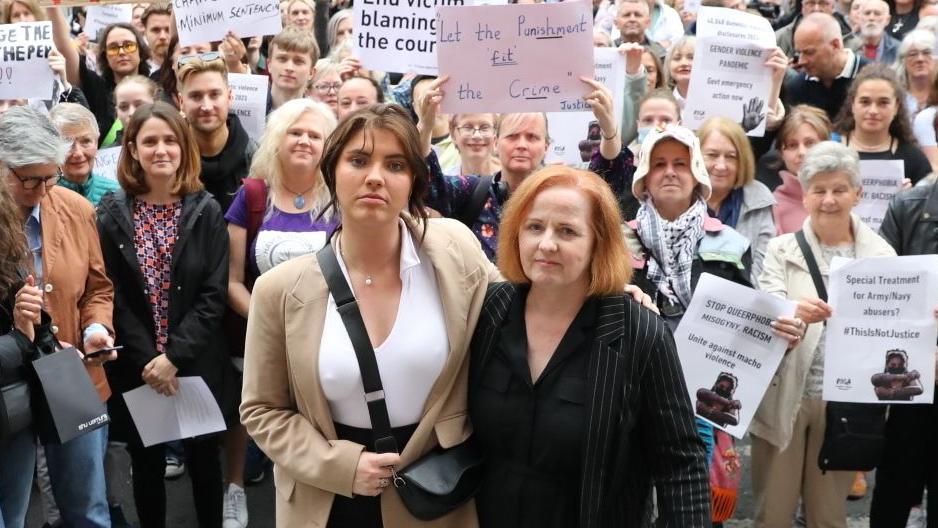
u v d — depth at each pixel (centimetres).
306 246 417
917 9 897
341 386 243
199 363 407
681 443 237
